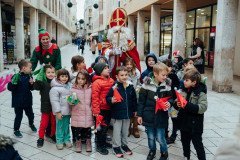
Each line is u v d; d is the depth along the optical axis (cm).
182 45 1152
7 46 1490
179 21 1135
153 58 436
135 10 1847
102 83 371
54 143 403
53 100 365
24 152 364
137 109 344
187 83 314
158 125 328
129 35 480
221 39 760
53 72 394
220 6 755
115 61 491
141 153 370
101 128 377
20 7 1578
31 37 1958
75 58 421
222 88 782
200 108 301
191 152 376
